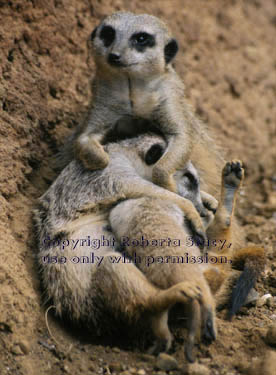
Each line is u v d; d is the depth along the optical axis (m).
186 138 7.10
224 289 6.36
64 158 7.69
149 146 7.03
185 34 10.96
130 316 5.48
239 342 5.70
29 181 7.37
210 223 6.62
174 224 5.84
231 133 10.77
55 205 6.78
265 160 10.98
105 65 7.17
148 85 7.26
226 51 11.72
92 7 9.30
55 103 8.10
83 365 5.41
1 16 7.47
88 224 6.41
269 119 11.69
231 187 6.52
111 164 6.78
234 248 7.03
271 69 12.42
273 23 13.30
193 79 10.66
